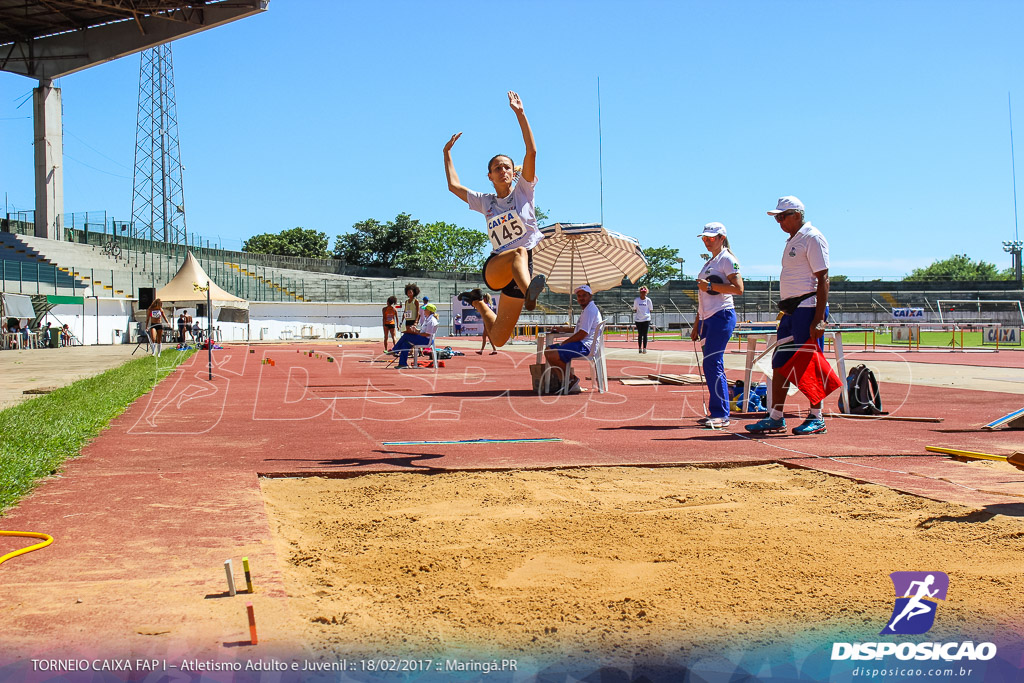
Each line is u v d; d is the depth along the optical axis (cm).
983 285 7081
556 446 577
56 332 3102
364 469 477
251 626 212
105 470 474
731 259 683
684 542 325
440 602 255
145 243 5262
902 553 305
